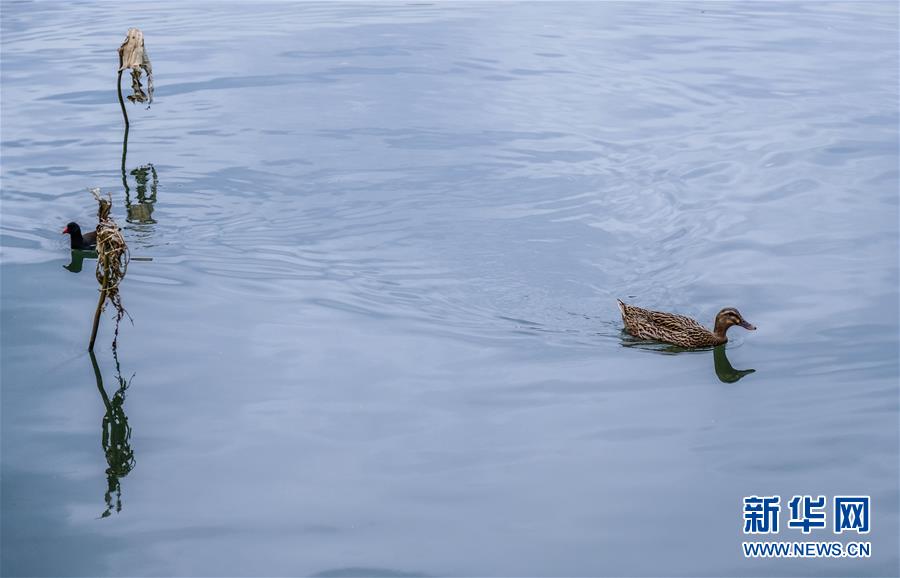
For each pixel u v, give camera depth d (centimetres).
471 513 1430
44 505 1455
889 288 2114
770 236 2367
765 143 2898
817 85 3388
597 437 1620
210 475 1519
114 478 1513
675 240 2370
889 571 1314
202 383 1770
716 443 1605
